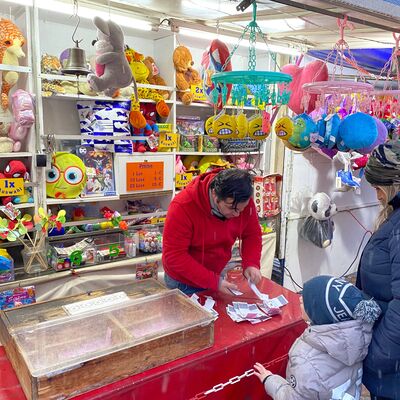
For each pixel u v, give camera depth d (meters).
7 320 1.37
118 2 2.27
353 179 3.60
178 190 3.15
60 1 2.31
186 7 2.15
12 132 2.41
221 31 2.85
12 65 2.27
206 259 1.92
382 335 1.20
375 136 2.04
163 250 1.83
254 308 1.68
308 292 1.31
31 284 2.35
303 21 2.30
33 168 2.42
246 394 1.49
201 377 1.34
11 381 1.21
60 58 2.54
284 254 3.71
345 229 4.27
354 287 1.29
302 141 2.12
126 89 2.74
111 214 2.76
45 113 2.74
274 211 3.54
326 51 3.36
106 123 2.67
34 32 2.31
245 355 1.45
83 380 1.11
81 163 2.61
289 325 1.57
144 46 3.09
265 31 2.66
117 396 1.15
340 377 1.24
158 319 1.37
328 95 2.49
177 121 3.23
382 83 3.47
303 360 1.25
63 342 1.21
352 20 1.66
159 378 1.23
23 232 2.35
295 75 2.51
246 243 2.04
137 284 1.72
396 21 1.57
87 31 2.84
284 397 1.28
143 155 2.85
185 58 2.94
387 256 1.25
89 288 2.57
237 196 1.58
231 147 3.38
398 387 1.27
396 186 1.29
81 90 2.58
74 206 2.93
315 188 3.83
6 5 2.35
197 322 1.33
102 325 1.32
